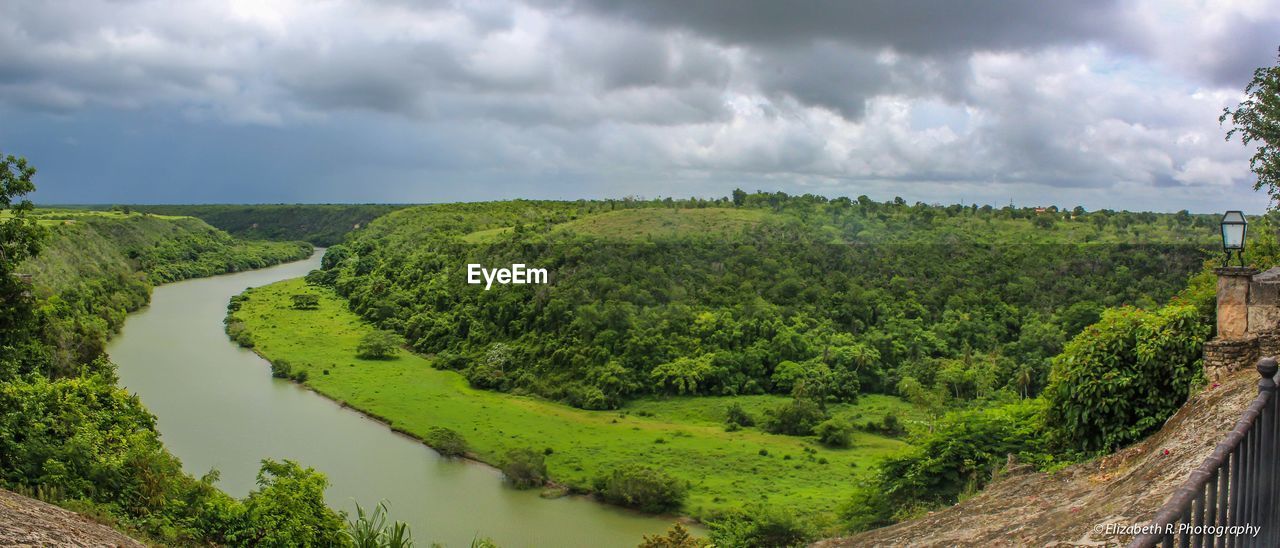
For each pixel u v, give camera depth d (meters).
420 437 58.41
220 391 67.12
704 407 72.56
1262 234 22.77
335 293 126.56
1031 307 87.38
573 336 84.00
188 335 90.06
